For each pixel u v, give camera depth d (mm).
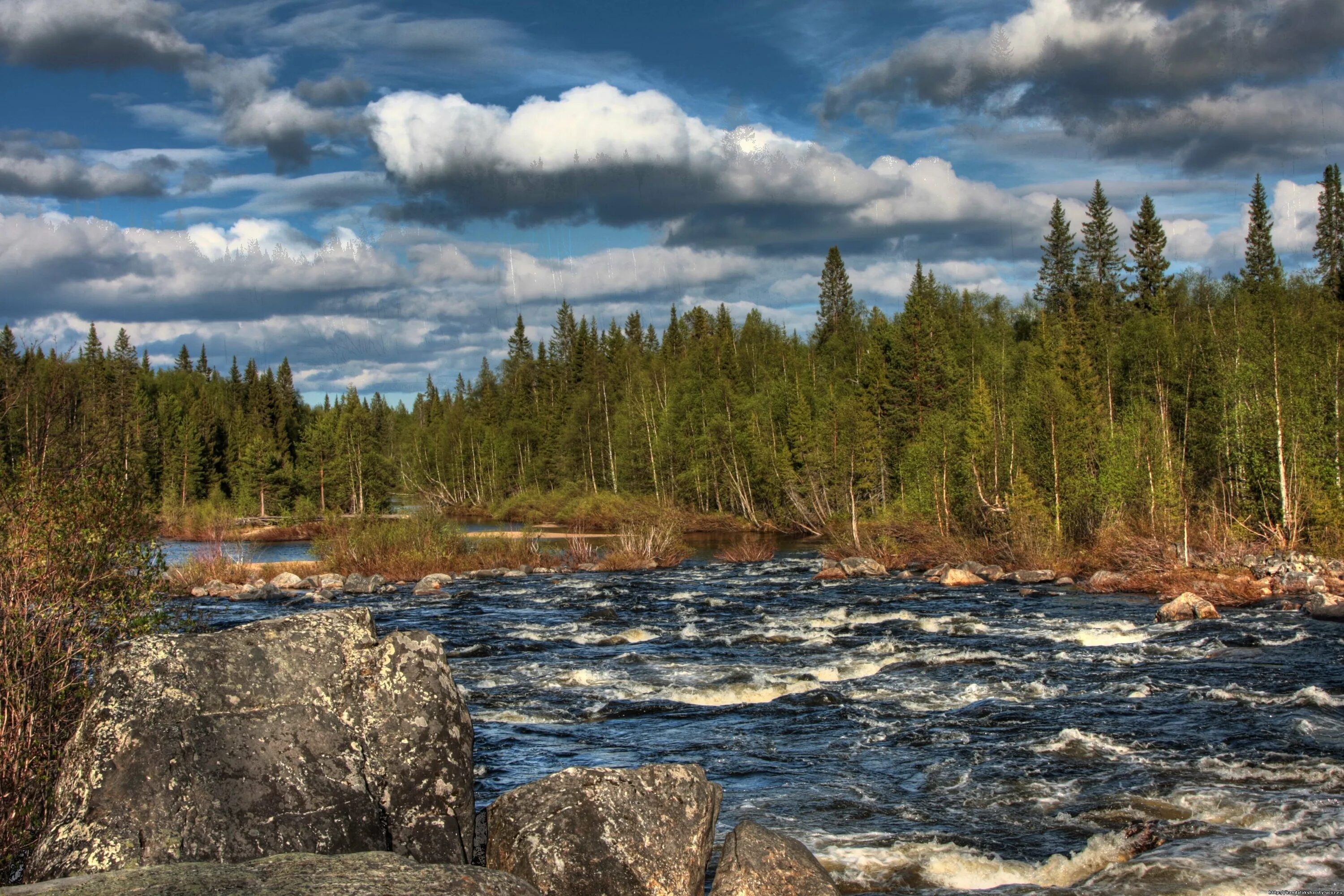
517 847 6984
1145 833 9039
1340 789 10117
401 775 6941
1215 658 17438
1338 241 83938
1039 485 41406
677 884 6992
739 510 73562
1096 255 91500
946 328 86250
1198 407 46906
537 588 34031
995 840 9047
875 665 17844
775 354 99875
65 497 8711
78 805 6090
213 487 96125
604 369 109188
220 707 6727
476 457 112812
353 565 40688
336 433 91938
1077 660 17703
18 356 31516
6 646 7758
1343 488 32781
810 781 11055
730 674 17375
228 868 5355
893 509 52812
